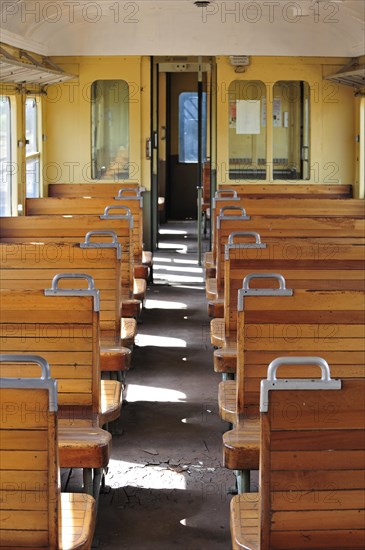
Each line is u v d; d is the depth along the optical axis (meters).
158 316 9.26
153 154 11.83
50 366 4.25
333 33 11.36
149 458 5.27
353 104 11.73
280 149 12.00
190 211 17.25
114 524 4.39
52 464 2.85
